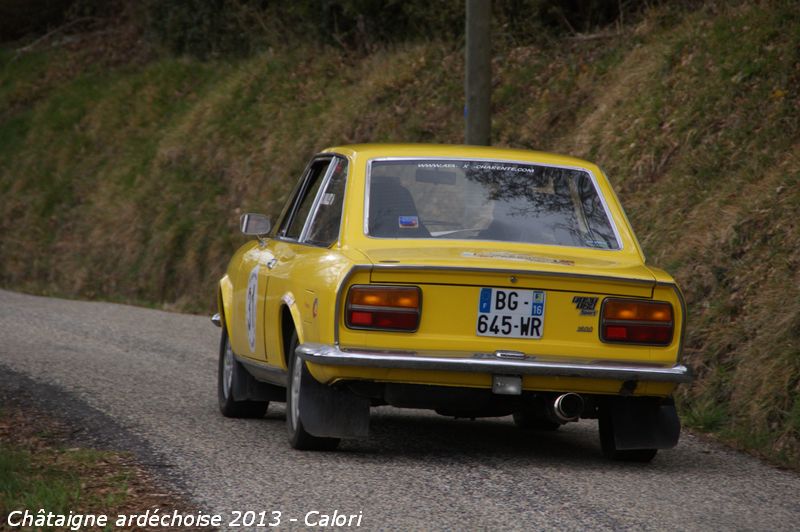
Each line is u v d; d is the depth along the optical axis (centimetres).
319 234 2327
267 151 7100
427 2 7012
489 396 2116
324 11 7831
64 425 2448
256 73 8019
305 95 7450
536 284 2073
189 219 6962
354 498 1861
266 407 2744
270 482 1962
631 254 2275
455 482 2002
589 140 4834
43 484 1847
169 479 1967
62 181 8806
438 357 2033
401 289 2045
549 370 2047
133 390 3041
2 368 3328
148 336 4497
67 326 4738
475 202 2294
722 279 3244
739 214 3412
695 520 1800
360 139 6531
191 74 9025
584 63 5653
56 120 9600
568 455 2345
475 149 2411
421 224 2239
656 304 2120
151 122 8750
